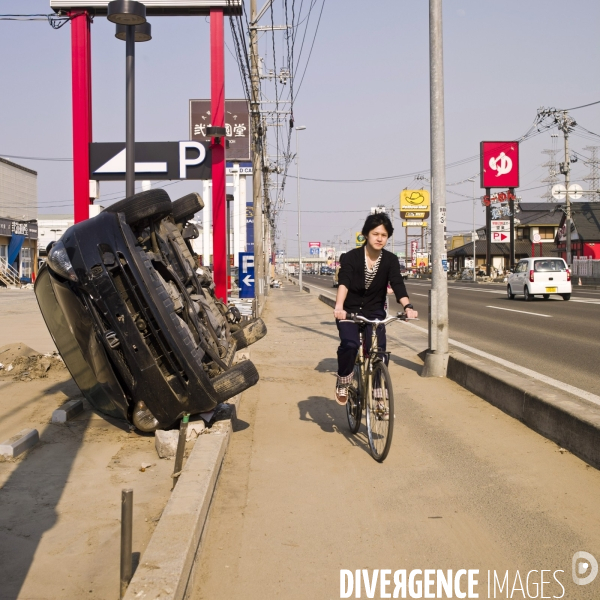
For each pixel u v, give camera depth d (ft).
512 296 88.99
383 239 17.95
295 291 157.07
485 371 24.57
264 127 82.99
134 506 14.90
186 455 18.10
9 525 13.93
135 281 18.16
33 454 18.72
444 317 29.84
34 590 11.30
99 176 42.52
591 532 12.90
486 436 19.67
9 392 25.82
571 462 16.93
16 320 62.03
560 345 39.63
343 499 15.02
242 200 155.33
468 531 13.16
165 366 18.51
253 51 63.31
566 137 168.04
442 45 29.50
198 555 11.73
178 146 44.39
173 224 22.75
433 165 29.71
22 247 167.02
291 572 11.63
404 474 16.60
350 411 20.38
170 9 44.39
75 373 21.02
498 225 226.38
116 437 20.42
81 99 41.68
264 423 22.22
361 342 19.01
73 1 40.91
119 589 11.21
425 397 25.41
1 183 156.97
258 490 15.62
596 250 192.85
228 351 22.15
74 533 13.52
